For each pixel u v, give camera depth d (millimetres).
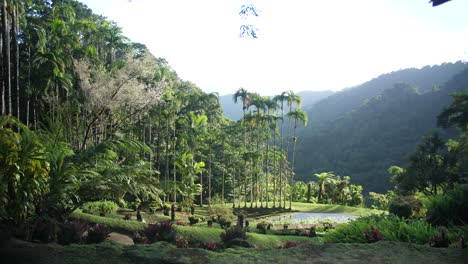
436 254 5293
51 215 10086
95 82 22781
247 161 45844
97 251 5027
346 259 5062
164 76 30031
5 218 8344
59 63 23312
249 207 42031
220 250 6633
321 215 36875
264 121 44375
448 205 9062
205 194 46375
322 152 95250
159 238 7820
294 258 5086
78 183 11008
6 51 16688
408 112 94250
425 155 28656
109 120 25391
